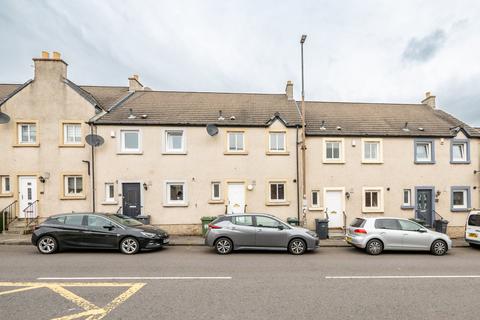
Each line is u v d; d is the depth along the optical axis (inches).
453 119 650.2
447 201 573.3
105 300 210.4
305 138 563.8
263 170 557.9
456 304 205.0
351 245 446.0
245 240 386.3
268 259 350.9
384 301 209.9
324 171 565.6
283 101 674.8
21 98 534.3
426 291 231.9
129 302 206.7
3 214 503.8
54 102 538.6
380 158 575.5
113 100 627.8
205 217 516.1
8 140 529.0
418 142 583.2
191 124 550.6
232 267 309.0
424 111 689.6
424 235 392.2
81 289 234.2
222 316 183.3
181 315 184.9
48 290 231.9
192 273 283.6
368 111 669.9
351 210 564.4
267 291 230.2
